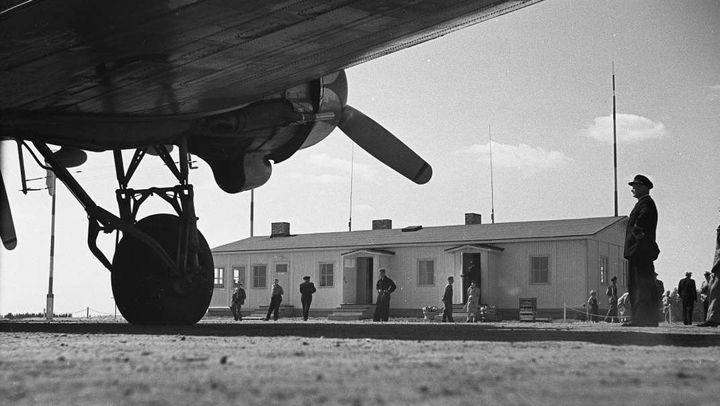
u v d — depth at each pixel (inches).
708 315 727.1
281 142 666.2
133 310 642.8
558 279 1722.4
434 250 1840.6
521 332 442.9
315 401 121.6
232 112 621.3
